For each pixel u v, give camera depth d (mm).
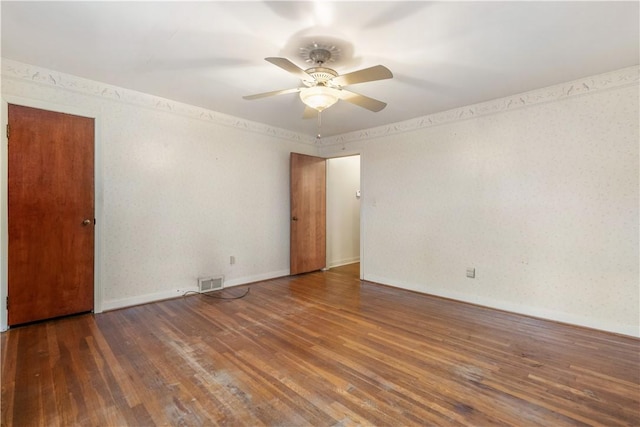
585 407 1723
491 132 3408
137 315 3068
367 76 2117
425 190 3967
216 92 3279
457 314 3195
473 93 3207
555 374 2057
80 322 2869
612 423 1597
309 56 2422
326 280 4621
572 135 2902
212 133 3924
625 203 2662
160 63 2613
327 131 4852
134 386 1889
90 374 2010
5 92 2619
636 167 2609
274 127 4629
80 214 3020
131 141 3285
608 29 2047
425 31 2084
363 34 2125
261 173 4492
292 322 2941
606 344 2498
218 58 2508
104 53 2453
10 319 2695
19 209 2729
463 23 1991
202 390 1858
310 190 5059
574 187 2900
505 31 2078
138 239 3363
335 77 2209
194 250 3812
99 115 3080
